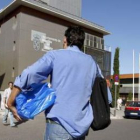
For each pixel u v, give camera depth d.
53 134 2.35
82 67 2.51
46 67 2.40
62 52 2.51
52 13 32.88
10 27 32.12
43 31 32.22
